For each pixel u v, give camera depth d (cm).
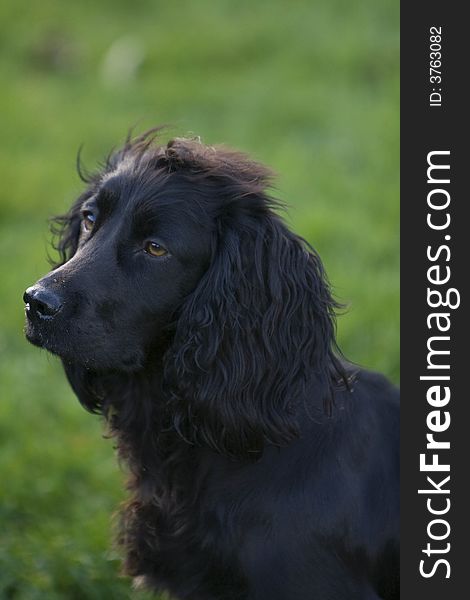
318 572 426
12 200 959
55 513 573
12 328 751
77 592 516
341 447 437
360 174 989
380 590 456
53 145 1105
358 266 804
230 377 425
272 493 427
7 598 511
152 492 455
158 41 1448
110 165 479
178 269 423
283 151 1048
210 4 1653
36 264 834
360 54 1339
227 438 429
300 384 431
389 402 466
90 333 414
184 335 427
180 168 435
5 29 1525
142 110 1221
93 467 604
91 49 1462
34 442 624
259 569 425
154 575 462
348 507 430
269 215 434
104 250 423
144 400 454
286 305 427
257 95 1232
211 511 435
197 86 1286
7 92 1280
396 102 1170
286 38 1432
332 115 1159
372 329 714
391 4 1535
